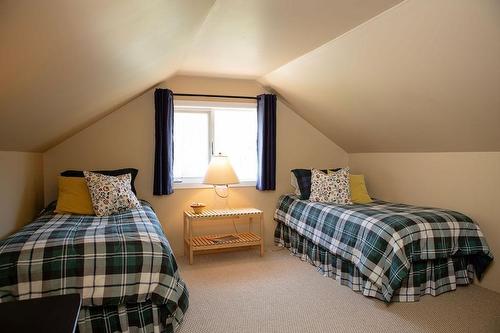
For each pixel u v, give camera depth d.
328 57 2.91
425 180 3.43
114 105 3.21
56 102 1.84
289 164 4.33
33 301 1.09
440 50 2.18
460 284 2.85
